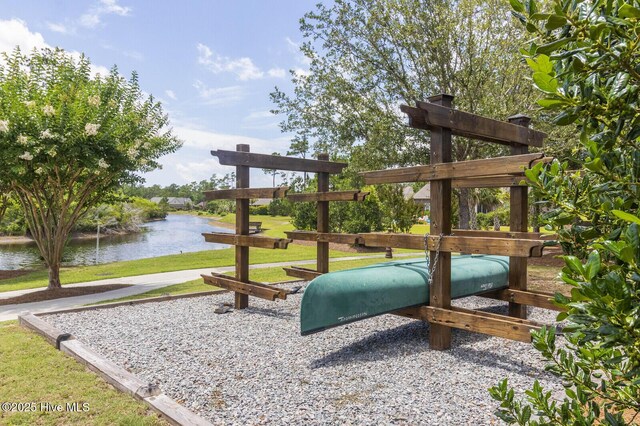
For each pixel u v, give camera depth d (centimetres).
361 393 344
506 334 403
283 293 582
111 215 3503
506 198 1628
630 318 96
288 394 344
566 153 1012
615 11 105
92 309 664
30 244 2623
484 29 1013
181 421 289
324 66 1159
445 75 1047
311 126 1202
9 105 808
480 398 330
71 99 873
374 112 1088
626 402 129
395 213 1825
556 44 102
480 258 643
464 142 1039
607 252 117
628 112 112
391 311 466
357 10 1090
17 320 635
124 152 918
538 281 864
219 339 500
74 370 401
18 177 826
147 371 398
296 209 2180
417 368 403
